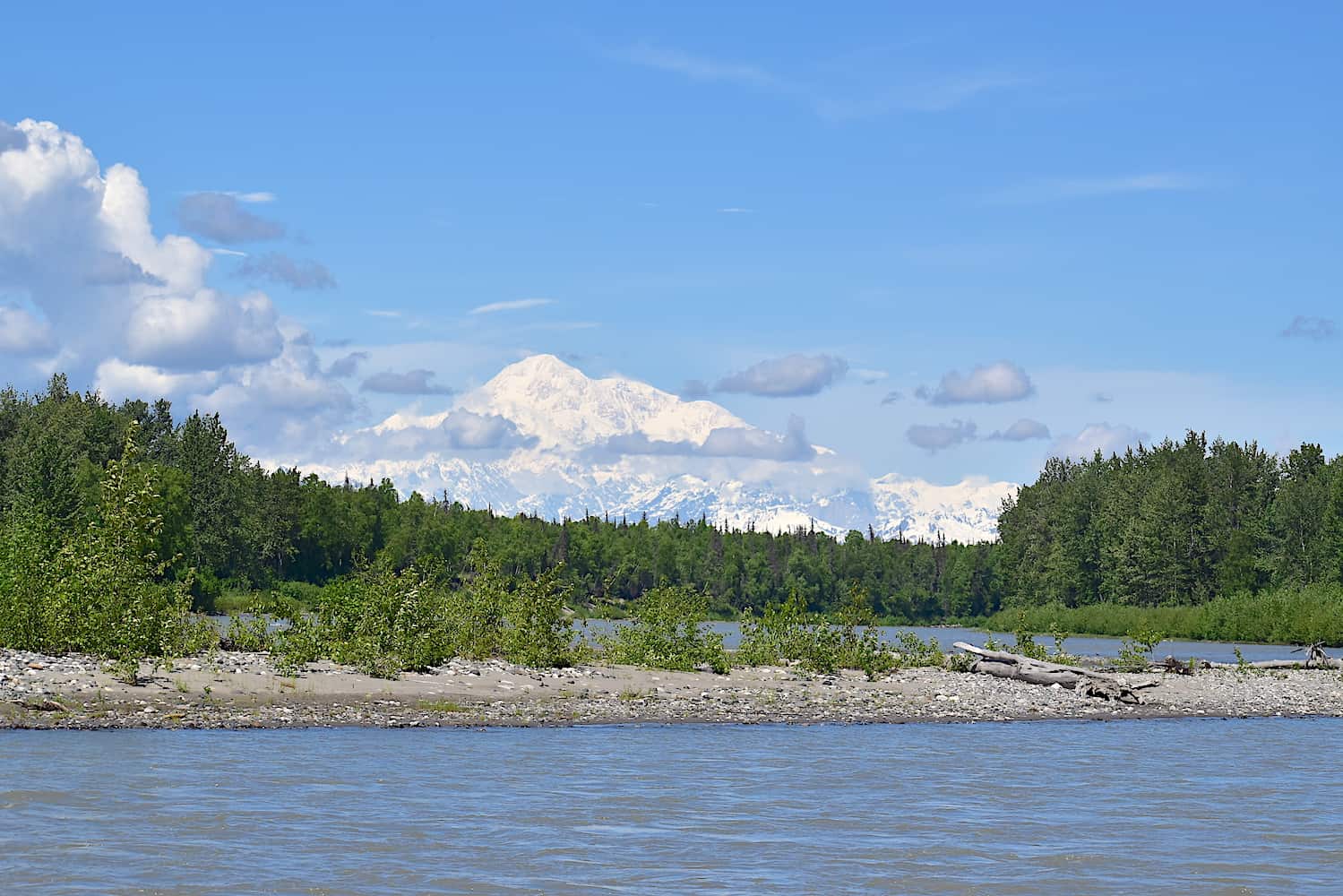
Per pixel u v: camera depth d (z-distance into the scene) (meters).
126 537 49.84
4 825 25.11
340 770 33.03
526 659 58.50
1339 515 166.88
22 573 49.44
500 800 29.91
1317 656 81.75
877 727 47.84
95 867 22.27
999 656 66.69
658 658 62.84
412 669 53.19
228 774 31.55
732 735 43.81
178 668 47.69
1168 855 25.89
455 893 21.61
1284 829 28.70
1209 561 184.00
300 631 54.78
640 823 28.00
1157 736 46.88
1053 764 38.56
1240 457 197.25
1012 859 25.33
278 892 21.20
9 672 42.59
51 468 149.75
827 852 25.62
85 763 31.91
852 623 66.56
